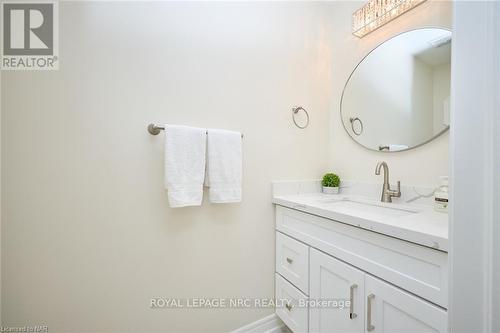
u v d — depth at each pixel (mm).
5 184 856
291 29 1506
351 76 1515
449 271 412
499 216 348
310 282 1134
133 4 1060
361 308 884
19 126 875
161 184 1112
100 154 995
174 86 1143
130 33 1051
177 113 1147
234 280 1302
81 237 969
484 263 365
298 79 1527
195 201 1081
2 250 857
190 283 1188
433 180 1119
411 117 1203
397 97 1266
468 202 385
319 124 1620
